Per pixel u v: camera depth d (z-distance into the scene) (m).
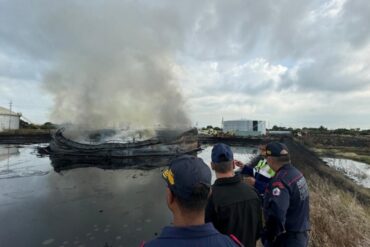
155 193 11.88
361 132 73.62
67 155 21.47
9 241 7.18
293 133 62.06
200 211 1.52
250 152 29.55
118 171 16.95
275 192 3.10
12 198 10.95
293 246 3.09
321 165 17.28
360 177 17.94
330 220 5.75
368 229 5.86
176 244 1.39
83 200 10.79
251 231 2.74
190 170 1.52
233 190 2.80
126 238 7.52
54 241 7.29
